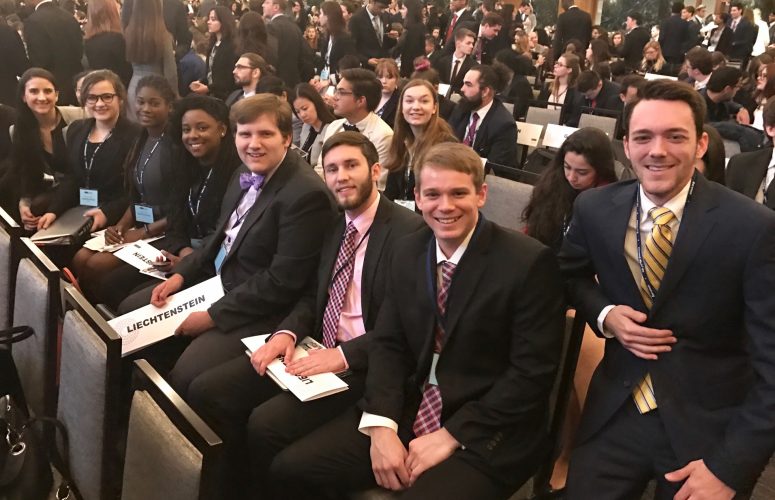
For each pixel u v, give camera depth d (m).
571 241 1.67
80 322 1.54
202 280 2.55
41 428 1.70
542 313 1.59
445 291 1.66
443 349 1.65
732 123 4.20
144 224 3.19
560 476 1.81
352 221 2.06
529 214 2.37
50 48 4.68
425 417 1.67
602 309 1.53
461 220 1.59
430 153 1.61
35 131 3.44
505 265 1.60
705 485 1.31
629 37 8.84
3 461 1.45
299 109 3.97
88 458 1.48
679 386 1.42
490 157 3.81
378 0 6.43
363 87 3.46
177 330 2.26
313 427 1.81
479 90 3.80
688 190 1.42
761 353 1.31
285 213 2.24
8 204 3.42
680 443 1.40
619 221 1.50
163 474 1.16
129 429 1.28
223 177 2.77
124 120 3.34
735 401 1.42
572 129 4.12
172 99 3.09
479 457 1.55
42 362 1.74
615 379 1.53
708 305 1.38
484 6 7.36
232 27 4.97
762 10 11.55
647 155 1.37
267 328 2.24
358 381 1.90
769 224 1.32
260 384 2.02
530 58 7.24
